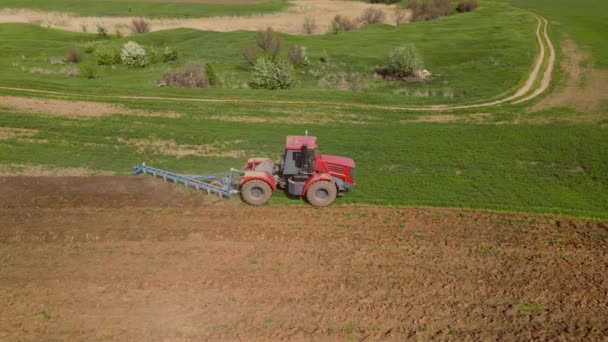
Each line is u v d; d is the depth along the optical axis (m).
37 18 77.56
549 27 58.03
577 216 16.20
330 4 98.62
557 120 26.83
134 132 24.45
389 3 98.88
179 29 62.16
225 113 27.91
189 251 13.69
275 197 17.34
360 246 14.09
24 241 14.17
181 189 17.95
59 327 10.74
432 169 20.31
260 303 11.55
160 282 12.27
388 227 15.27
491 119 27.22
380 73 41.81
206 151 22.38
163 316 11.10
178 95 31.81
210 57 48.31
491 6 81.31
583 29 56.59
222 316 11.12
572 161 21.06
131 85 34.72
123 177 19.09
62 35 61.44
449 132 24.95
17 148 21.88
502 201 17.20
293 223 15.41
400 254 13.70
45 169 19.88
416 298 11.85
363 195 17.59
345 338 10.51
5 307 11.34
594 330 10.87
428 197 17.50
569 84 34.47
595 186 18.59
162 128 25.17
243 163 21.06
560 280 12.63
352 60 46.19
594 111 28.25
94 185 18.27
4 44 52.25
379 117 27.66
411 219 15.84
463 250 13.97
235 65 45.00
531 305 11.68
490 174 19.77
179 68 41.84
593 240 14.63
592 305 11.69
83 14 81.56
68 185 18.25
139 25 66.75
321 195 16.47
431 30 61.66
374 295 11.92
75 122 25.62
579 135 24.17
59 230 14.82
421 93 34.69
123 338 10.45
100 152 21.84
